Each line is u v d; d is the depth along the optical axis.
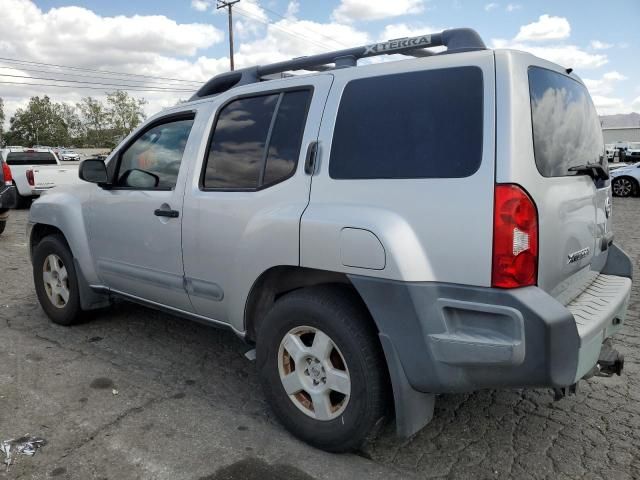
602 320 2.53
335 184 2.75
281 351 2.98
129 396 3.53
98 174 3.96
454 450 2.92
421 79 2.58
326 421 2.82
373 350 2.62
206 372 3.94
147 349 4.36
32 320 5.07
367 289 2.54
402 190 2.50
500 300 2.25
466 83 2.45
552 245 2.44
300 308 2.81
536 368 2.21
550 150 2.53
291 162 2.98
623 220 11.86
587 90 3.26
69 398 3.49
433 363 2.42
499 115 2.32
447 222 2.35
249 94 3.34
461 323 2.37
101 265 4.28
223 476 2.67
